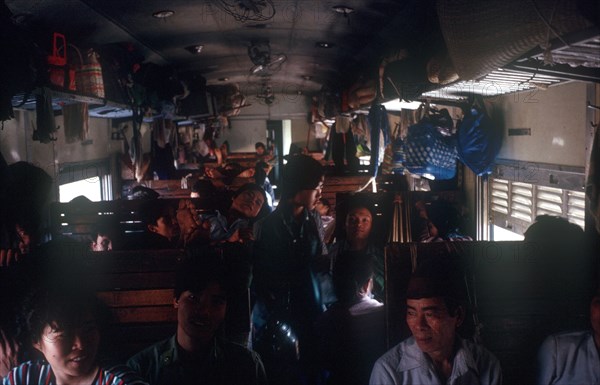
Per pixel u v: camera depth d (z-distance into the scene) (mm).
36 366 2068
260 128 18953
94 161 8828
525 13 2520
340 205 4355
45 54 4609
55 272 2080
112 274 3121
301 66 11039
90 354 1979
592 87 4324
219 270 2262
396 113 9805
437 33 5285
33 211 3637
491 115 6207
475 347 2371
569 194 4777
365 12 6176
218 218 5020
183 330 2260
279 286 3486
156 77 8227
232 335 3010
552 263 2699
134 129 7535
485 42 2896
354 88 9273
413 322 2281
